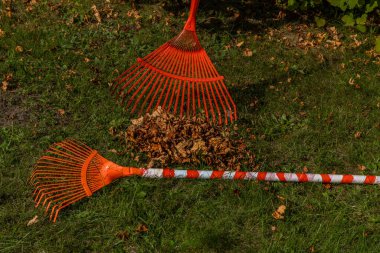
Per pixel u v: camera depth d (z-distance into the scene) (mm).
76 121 3189
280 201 2898
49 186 2869
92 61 3545
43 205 2781
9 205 2803
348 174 3059
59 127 3148
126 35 3764
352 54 3807
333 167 3096
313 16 4125
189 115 3232
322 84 3545
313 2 4004
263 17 4059
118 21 3867
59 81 3377
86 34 3727
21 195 2844
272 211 2859
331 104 3422
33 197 2840
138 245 2711
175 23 3910
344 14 4141
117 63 3547
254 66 3633
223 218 2807
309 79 3578
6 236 2695
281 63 3678
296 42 3891
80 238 2723
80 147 3043
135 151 3062
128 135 3094
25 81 3365
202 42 3779
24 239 2697
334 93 3482
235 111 3174
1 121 3152
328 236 2775
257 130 3219
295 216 2840
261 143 3154
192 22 3121
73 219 2775
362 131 3277
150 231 2748
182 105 3146
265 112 3330
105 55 3596
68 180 2867
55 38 3664
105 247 2697
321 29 4027
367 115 3373
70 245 2697
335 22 4090
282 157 3113
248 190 2914
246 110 3309
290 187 2957
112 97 3320
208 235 2742
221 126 3189
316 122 3299
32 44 3582
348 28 4051
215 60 3658
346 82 3566
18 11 3875
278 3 4180
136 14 3930
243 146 3088
